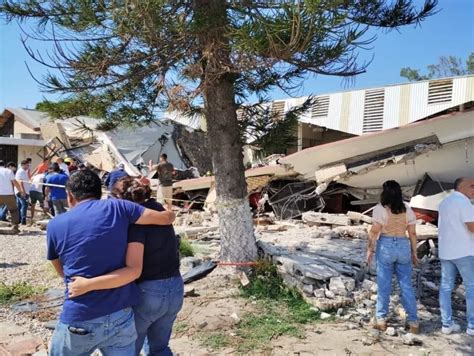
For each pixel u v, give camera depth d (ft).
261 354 15.07
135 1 17.16
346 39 17.66
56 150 70.13
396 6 23.20
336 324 17.84
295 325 17.54
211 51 18.66
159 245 11.34
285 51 16.44
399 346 16.03
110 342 9.21
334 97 60.90
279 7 16.51
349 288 20.51
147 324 11.36
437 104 52.49
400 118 55.26
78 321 8.90
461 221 16.99
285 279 21.22
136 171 63.52
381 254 17.24
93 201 9.80
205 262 23.62
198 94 20.63
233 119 23.16
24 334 16.20
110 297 9.12
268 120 24.57
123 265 9.52
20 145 91.15
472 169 35.50
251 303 19.57
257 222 40.63
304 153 37.50
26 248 30.30
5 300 19.70
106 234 9.31
